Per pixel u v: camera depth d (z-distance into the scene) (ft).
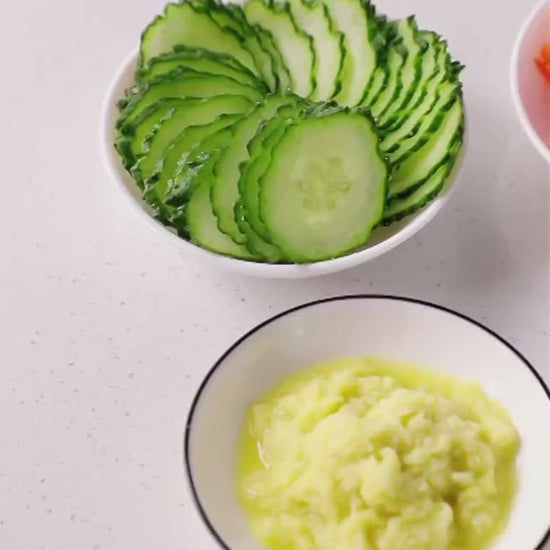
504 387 1.38
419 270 1.52
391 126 1.50
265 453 1.36
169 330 1.50
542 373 1.44
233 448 1.37
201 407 1.35
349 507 1.28
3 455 1.42
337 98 1.54
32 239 1.59
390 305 1.41
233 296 1.52
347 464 1.29
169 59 1.56
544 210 1.55
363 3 1.57
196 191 1.44
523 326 1.47
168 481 1.39
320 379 1.39
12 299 1.54
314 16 1.59
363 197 1.43
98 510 1.38
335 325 1.42
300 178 1.42
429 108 1.48
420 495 1.28
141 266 1.55
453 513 1.30
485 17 1.74
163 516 1.37
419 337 1.41
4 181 1.64
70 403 1.45
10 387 1.47
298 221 1.42
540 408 1.34
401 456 1.30
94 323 1.51
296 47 1.58
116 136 1.54
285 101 1.46
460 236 1.54
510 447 1.34
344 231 1.43
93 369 1.48
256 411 1.39
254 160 1.41
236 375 1.39
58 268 1.56
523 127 1.53
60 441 1.43
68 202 1.62
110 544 1.36
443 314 1.40
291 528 1.30
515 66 1.53
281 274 1.43
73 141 1.68
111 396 1.45
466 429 1.33
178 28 1.59
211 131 1.48
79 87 1.74
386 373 1.41
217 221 1.43
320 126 1.42
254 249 1.43
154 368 1.47
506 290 1.49
